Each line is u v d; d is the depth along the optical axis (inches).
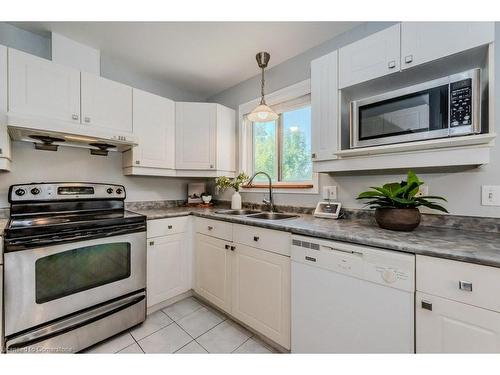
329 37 74.7
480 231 49.2
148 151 87.1
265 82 95.4
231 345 61.2
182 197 113.3
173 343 62.0
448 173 53.7
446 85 43.6
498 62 48.0
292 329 54.4
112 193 82.7
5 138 57.6
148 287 74.2
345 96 62.0
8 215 68.6
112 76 89.4
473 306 33.1
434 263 36.1
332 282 47.4
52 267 54.3
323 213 71.6
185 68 93.7
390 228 49.3
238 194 97.6
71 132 65.3
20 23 67.8
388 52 51.4
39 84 62.9
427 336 36.7
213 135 98.5
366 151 53.4
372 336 42.2
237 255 69.0
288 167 92.6
